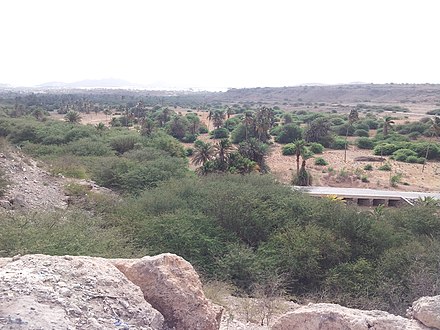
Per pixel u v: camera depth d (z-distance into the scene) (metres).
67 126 50.34
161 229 19.47
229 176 30.55
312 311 6.38
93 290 5.52
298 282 18.92
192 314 5.89
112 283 5.73
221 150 38.81
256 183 29.06
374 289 17.12
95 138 44.50
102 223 18.94
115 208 22.31
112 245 14.57
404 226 24.22
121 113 112.06
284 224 22.55
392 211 26.03
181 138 73.25
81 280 5.68
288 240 20.39
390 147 63.94
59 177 26.11
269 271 17.36
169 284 5.93
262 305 12.29
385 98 186.50
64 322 4.77
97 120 98.38
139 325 5.27
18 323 4.56
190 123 77.44
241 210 22.73
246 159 37.84
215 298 12.36
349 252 20.38
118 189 29.08
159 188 26.08
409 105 159.00
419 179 50.31
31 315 4.72
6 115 67.31
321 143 69.81
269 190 26.72
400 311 14.19
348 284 17.73
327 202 24.64
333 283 17.97
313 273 18.80
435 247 19.48
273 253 19.67
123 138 44.22
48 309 4.92
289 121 89.44
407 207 27.05
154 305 5.92
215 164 37.44
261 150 42.19
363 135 79.00
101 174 29.84
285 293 16.83
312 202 25.03
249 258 18.38
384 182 47.88
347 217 22.25
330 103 181.50
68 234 13.73
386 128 75.44
